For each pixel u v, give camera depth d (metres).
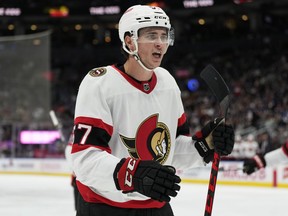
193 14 23.39
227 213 7.03
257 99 17.52
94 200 2.08
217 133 2.12
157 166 1.78
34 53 12.66
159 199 1.78
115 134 2.04
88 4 23.98
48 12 24.33
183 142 2.27
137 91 2.06
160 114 2.12
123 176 1.82
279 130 13.02
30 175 13.30
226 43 23.19
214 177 2.08
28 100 12.70
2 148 14.06
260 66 20.61
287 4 21.55
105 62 25.55
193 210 7.26
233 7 21.91
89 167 1.89
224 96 2.13
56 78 24.84
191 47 23.88
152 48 2.00
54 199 8.67
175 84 2.21
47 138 13.69
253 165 3.33
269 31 22.86
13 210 7.49
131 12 2.03
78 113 1.98
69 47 26.20
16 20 25.14
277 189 9.90
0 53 12.82
